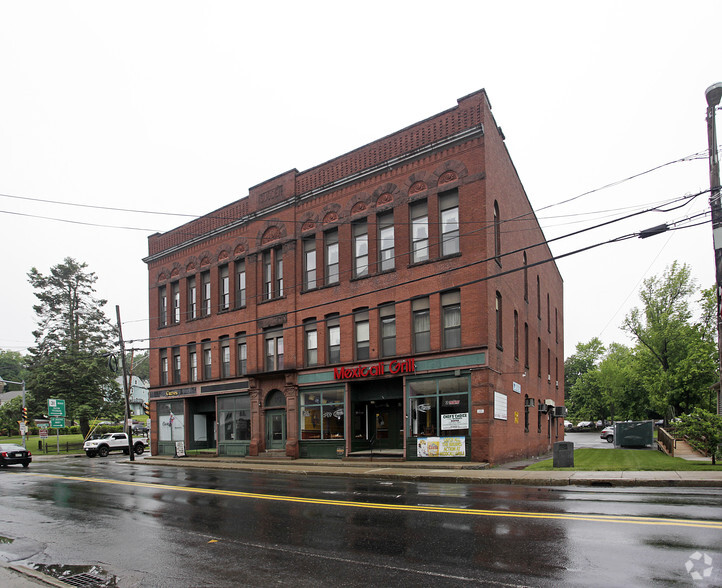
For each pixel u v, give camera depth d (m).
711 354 41.88
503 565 6.86
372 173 25.67
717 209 13.45
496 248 23.84
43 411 53.91
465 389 21.67
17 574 7.19
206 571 7.27
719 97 13.60
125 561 8.02
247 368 30.78
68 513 12.49
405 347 23.62
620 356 78.62
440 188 23.38
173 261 37.03
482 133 22.28
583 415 83.38
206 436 35.16
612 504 10.83
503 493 13.40
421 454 22.39
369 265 25.41
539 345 34.44
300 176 29.19
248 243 31.62
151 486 17.41
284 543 8.54
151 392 37.88
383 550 7.84
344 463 23.91
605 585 5.98
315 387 26.94
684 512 9.66
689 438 18.83
